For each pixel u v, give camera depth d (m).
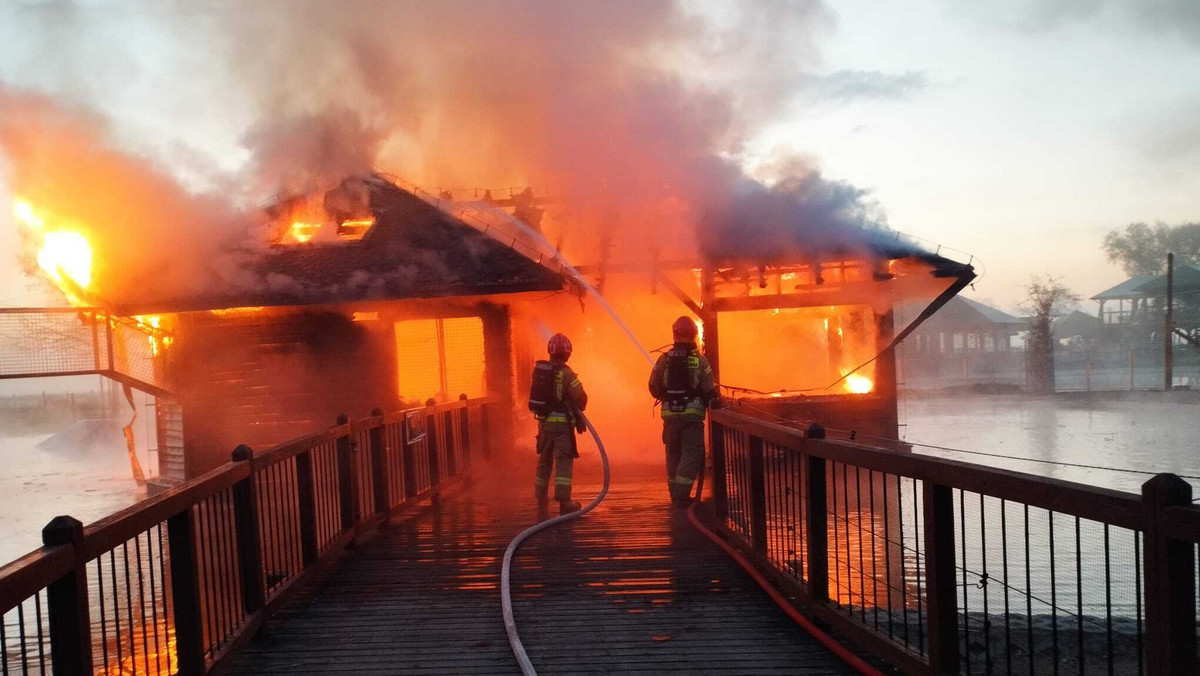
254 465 4.73
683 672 4.03
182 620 3.75
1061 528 7.75
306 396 13.33
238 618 4.50
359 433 7.07
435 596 5.44
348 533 6.54
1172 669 2.12
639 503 8.61
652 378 8.02
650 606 5.11
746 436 5.88
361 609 5.20
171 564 3.76
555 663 4.20
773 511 5.32
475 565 6.18
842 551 6.73
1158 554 2.16
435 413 9.40
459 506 8.82
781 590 5.24
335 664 4.27
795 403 11.99
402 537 7.24
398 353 13.27
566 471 7.97
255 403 13.39
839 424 11.97
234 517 4.61
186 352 13.49
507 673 4.09
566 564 6.14
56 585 2.77
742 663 4.12
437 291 11.98
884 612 4.96
